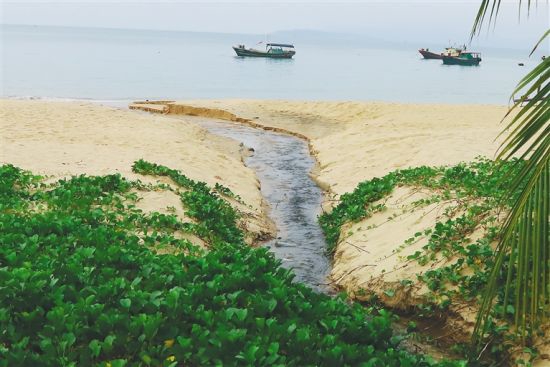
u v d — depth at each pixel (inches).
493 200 345.7
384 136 804.0
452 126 929.5
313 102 1208.8
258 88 1781.5
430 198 413.1
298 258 412.5
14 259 249.8
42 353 187.2
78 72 1988.2
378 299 324.2
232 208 464.8
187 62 2839.6
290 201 569.6
